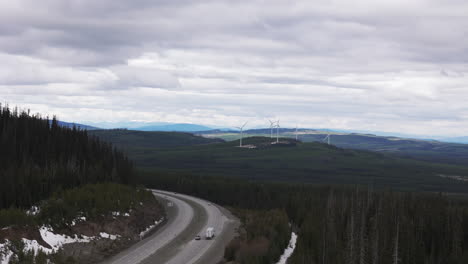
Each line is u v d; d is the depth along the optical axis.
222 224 122.81
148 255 85.75
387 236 125.44
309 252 104.94
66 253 76.31
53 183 116.88
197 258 84.94
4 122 155.25
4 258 64.25
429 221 143.88
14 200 97.25
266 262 86.50
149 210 128.88
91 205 102.12
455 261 126.38
